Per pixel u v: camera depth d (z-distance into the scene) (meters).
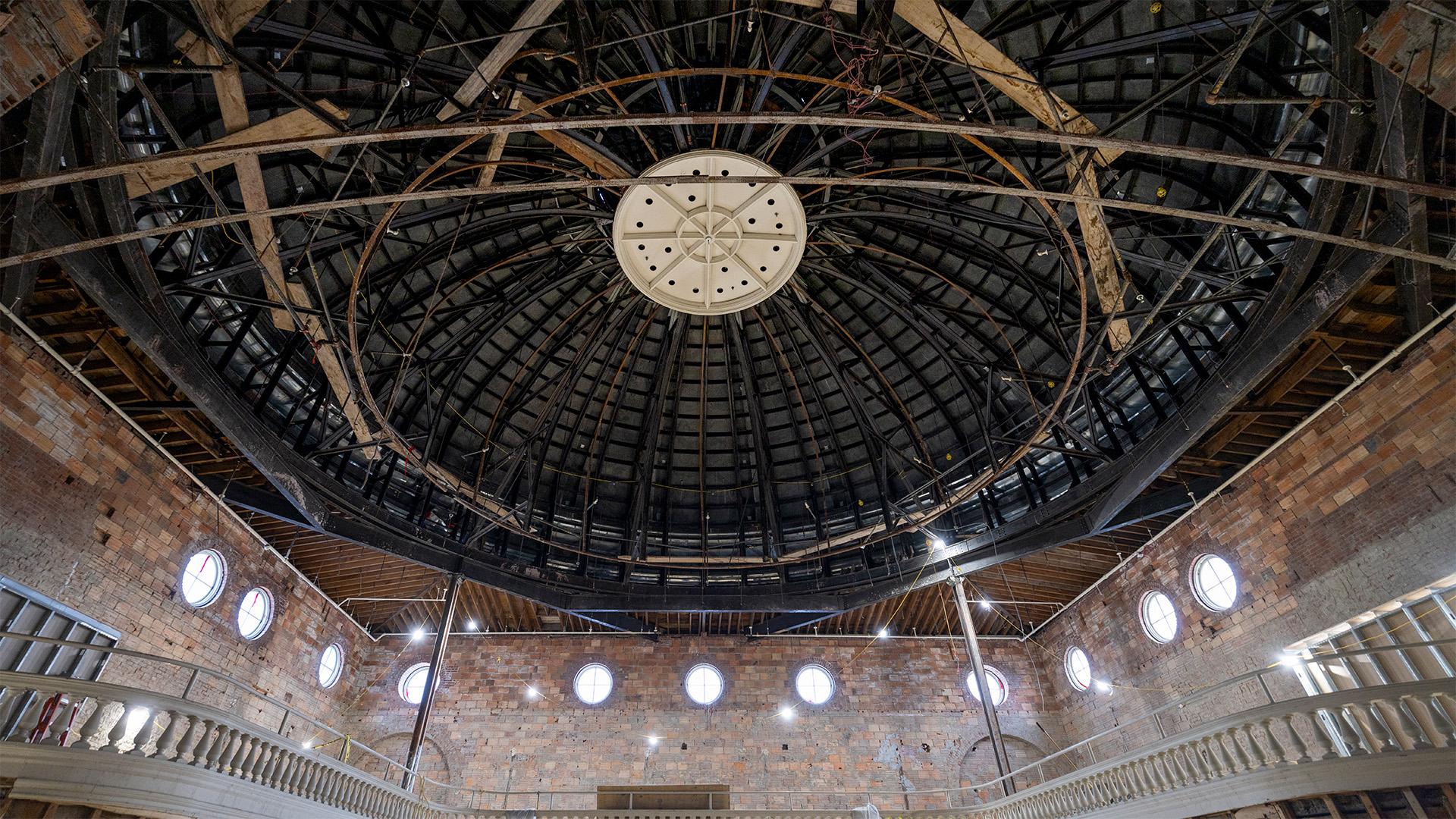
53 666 17.17
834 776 30.89
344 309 22.83
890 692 32.97
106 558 18.80
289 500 21.72
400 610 32.19
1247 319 19.59
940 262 25.25
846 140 18.66
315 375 23.48
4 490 16.16
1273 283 18.22
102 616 18.58
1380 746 13.38
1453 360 16.73
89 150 14.46
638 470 31.77
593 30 17.36
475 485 28.22
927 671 33.53
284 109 17.80
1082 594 30.64
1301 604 20.50
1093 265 18.59
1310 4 14.12
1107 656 29.19
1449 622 16.98
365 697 31.39
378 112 18.69
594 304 27.17
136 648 19.66
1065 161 17.03
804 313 27.09
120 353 18.00
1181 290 21.41
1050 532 26.55
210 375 18.62
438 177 18.78
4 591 16.16
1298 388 19.89
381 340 24.75
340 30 17.25
